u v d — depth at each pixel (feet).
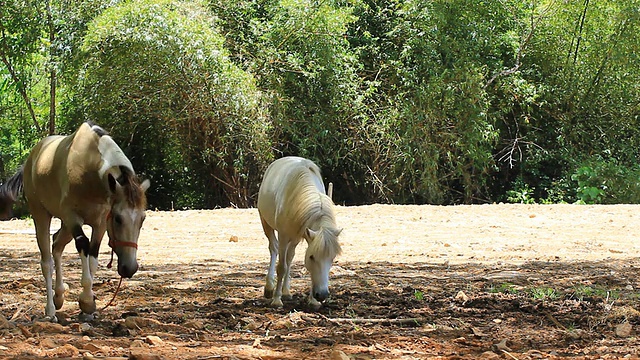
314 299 26.78
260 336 21.70
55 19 78.54
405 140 78.43
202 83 70.85
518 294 28.40
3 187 25.96
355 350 19.47
